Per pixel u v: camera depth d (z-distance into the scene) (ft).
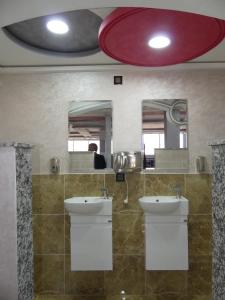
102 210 8.86
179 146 9.80
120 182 9.68
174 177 9.63
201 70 9.77
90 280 9.59
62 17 6.57
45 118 9.95
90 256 8.87
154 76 9.86
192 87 9.80
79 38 7.76
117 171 9.43
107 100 9.90
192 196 9.60
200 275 9.47
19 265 5.75
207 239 9.52
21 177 5.95
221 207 5.44
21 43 7.95
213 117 9.74
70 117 9.95
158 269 8.81
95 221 8.87
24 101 9.96
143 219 9.56
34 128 9.95
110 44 6.30
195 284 9.46
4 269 5.62
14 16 5.17
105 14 6.38
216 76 9.77
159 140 9.81
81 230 8.89
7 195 5.62
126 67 9.52
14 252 5.61
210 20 5.31
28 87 9.96
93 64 9.48
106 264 8.89
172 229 8.78
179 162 9.77
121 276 9.52
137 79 9.89
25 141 9.93
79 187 9.75
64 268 9.66
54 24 6.93
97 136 9.91
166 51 6.74
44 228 9.73
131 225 9.59
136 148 9.82
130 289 9.52
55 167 9.68
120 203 9.64
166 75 9.85
